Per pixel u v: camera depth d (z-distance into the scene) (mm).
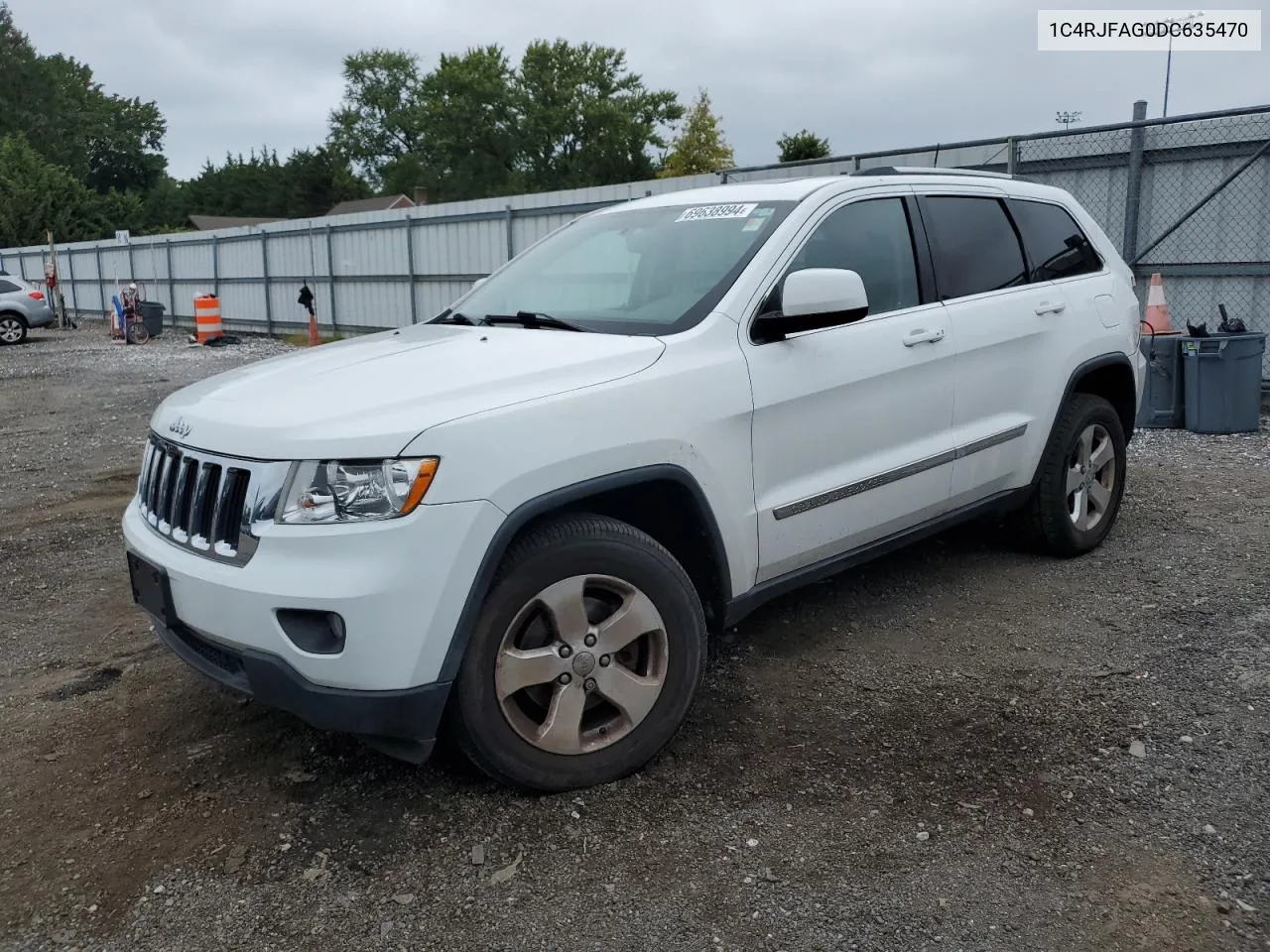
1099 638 4281
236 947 2584
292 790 3291
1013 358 4656
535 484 2975
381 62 82812
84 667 4375
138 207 60031
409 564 2799
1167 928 2529
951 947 2492
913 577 5074
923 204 4469
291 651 2828
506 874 2826
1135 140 10562
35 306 25969
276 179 87688
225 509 3004
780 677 4000
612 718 3303
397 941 2582
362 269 23344
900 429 4133
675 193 4691
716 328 3561
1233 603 4590
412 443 2830
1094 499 5305
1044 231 5102
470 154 70375
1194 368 8648
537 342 3559
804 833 2965
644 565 3221
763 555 3670
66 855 2982
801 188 4137
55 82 88250
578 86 68750
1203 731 3459
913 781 3219
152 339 25750
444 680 2896
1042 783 3180
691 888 2744
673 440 3287
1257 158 9906
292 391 3225
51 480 8383
